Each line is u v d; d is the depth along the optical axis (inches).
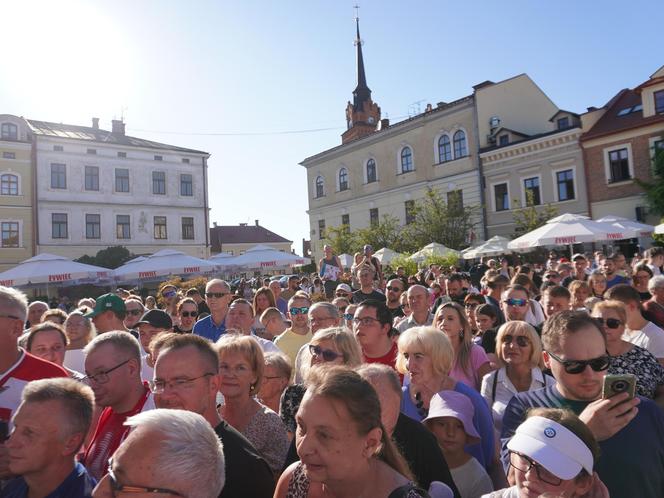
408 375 154.2
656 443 100.3
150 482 65.5
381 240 1301.7
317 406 74.5
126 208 1590.8
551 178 1141.1
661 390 142.1
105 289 1176.2
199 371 103.6
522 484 83.0
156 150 1656.0
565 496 80.4
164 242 1651.1
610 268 378.6
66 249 1483.8
